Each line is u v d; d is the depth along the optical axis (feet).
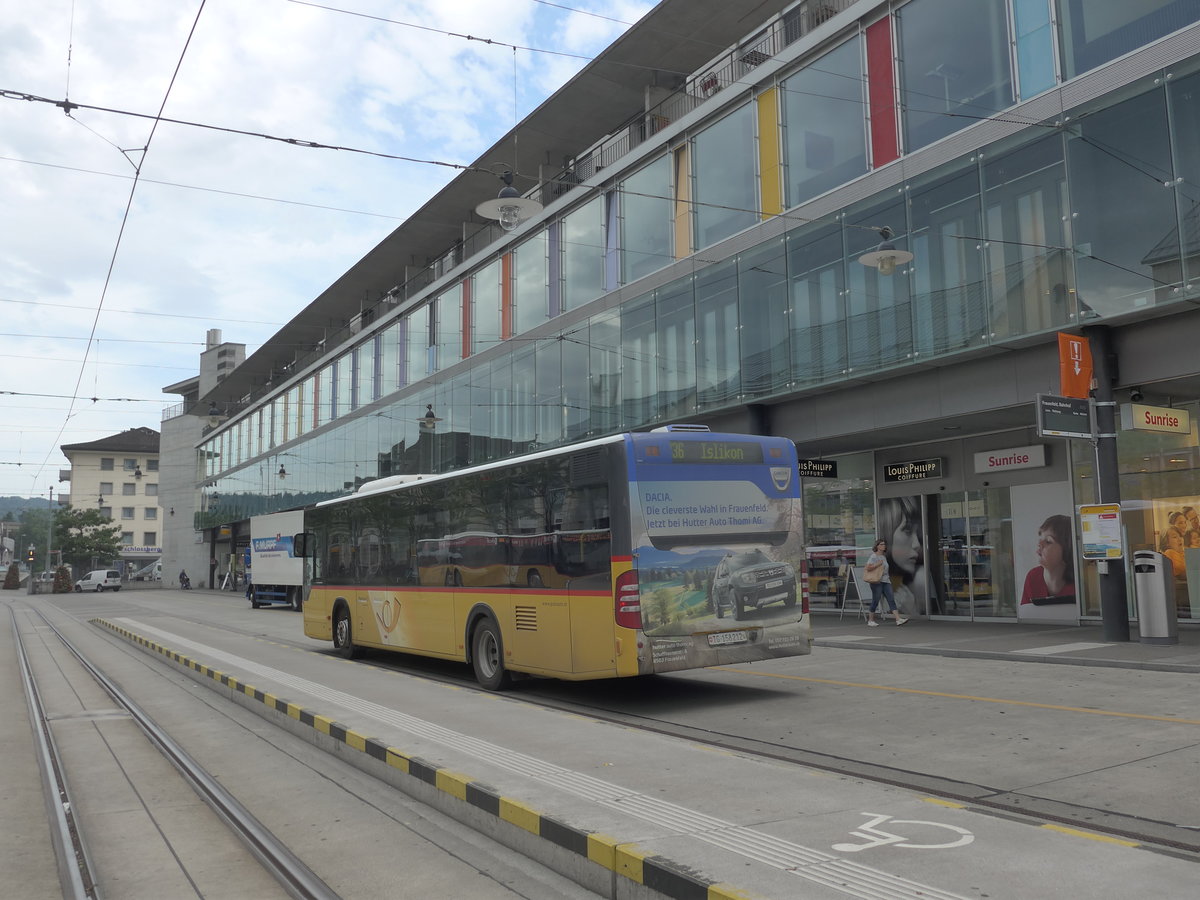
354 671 45.42
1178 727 26.32
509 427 99.76
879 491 71.61
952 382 56.29
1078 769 21.89
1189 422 52.65
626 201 83.30
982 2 53.57
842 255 61.36
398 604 48.06
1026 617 60.85
